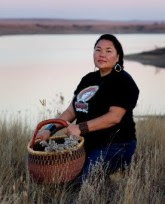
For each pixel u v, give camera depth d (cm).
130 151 378
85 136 377
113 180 390
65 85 1617
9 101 1124
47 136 372
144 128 526
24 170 399
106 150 372
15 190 347
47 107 780
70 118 403
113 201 336
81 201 330
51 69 2602
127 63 3250
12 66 2853
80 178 360
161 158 429
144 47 8038
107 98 367
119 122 370
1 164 396
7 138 485
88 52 5709
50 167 327
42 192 339
